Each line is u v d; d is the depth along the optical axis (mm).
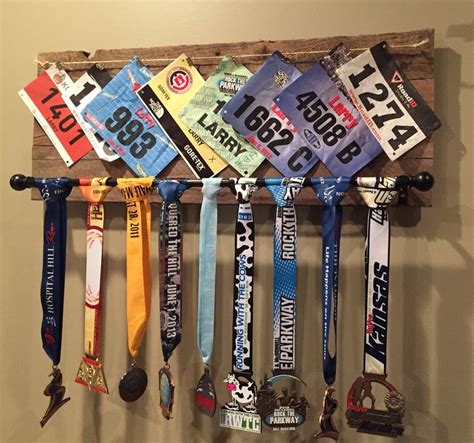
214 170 861
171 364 921
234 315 802
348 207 859
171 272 815
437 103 832
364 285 852
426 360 838
